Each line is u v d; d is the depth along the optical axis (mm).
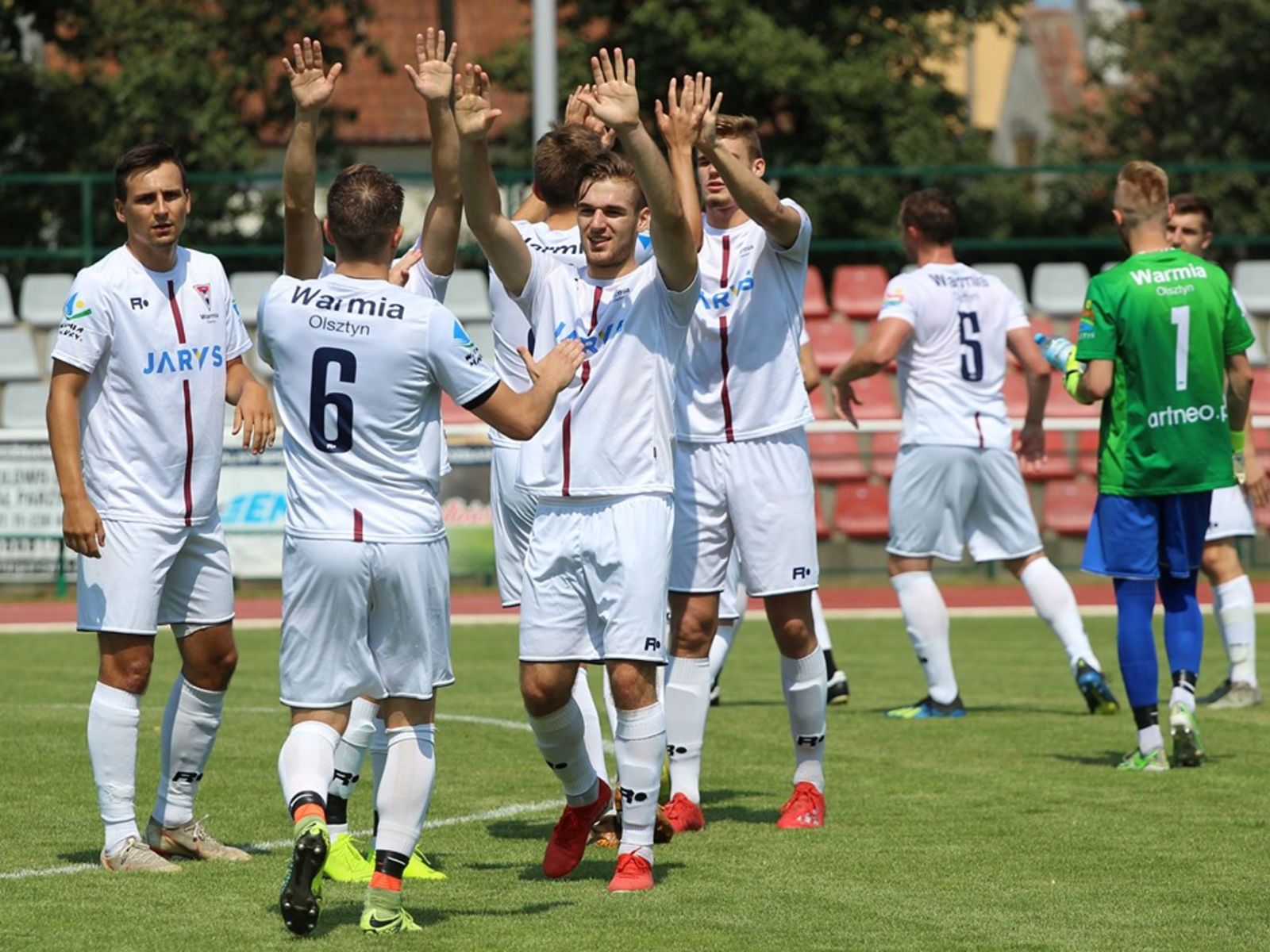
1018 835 19516
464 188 16641
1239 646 30812
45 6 76938
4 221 70250
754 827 20031
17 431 49688
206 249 62188
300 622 15570
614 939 14945
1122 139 87312
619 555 16500
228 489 49906
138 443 17984
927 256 30203
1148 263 23422
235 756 25188
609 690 19234
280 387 15703
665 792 22078
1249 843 19016
